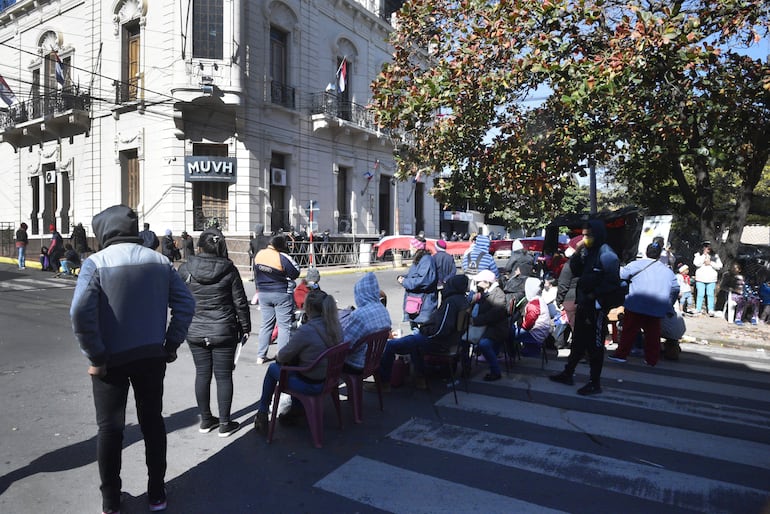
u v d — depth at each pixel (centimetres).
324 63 2402
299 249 2078
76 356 707
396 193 2920
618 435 453
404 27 1055
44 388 561
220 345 434
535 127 1036
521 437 446
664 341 802
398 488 354
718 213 1298
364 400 546
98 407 303
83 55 2239
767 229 3466
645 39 746
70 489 346
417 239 889
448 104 962
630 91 909
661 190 1474
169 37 1909
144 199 2019
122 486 354
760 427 477
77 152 2267
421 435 449
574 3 844
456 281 571
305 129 2294
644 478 373
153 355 310
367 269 2227
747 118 980
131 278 302
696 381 631
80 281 287
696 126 923
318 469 381
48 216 2452
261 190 2064
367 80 2684
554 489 355
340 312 525
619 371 676
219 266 430
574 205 3631
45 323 950
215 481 362
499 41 873
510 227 3603
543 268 1406
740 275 1051
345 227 2564
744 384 623
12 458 391
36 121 2305
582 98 805
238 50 1916
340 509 327
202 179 1939
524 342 698
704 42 789
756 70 927
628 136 984
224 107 1945
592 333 568
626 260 1221
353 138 2580
